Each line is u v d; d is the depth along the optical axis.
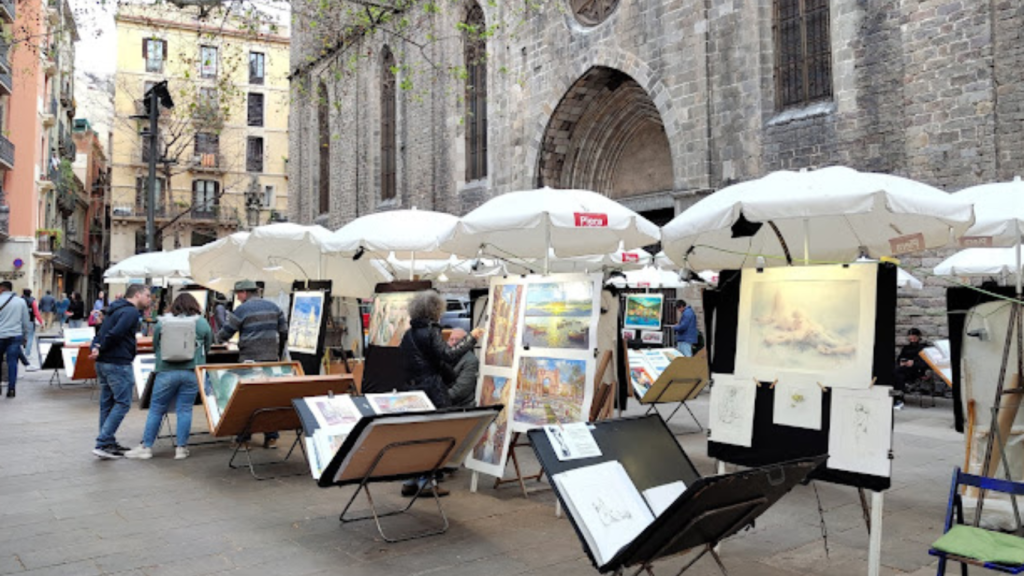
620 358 7.85
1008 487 4.55
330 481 5.82
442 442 6.11
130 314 9.01
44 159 39.94
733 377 5.86
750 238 8.30
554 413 7.00
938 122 13.99
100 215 63.97
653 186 22.41
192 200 52.84
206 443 9.92
